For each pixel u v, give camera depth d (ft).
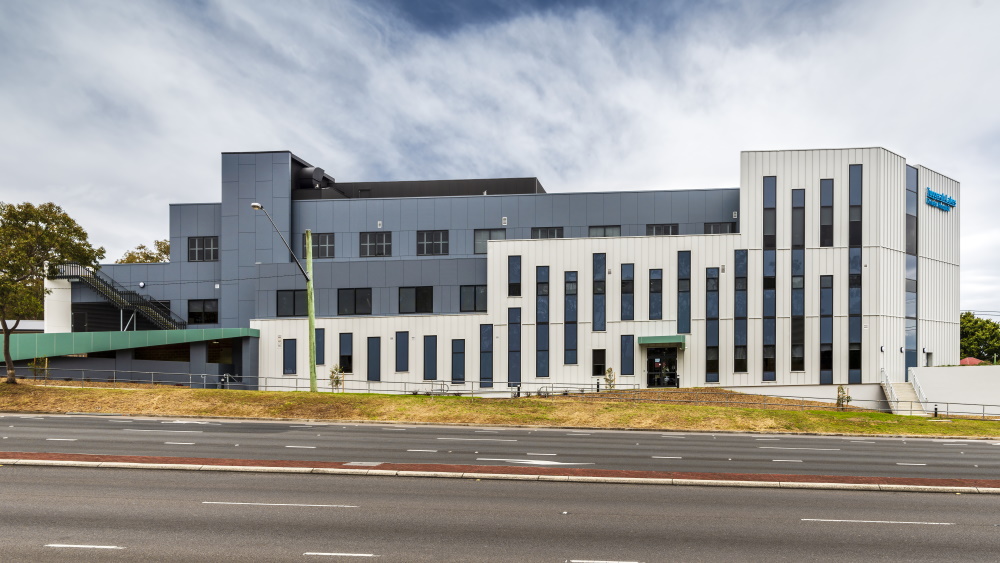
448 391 141.08
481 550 34.09
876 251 130.93
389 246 158.71
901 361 134.31
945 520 41.78
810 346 132.05
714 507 44.27
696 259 136.56
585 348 138.92
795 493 49.14
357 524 38.47
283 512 40.88
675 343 134.41
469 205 157.89
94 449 62.59
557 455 65.10
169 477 50.85
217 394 101.86
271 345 148.25
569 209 154.61
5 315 103.40
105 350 125.08
